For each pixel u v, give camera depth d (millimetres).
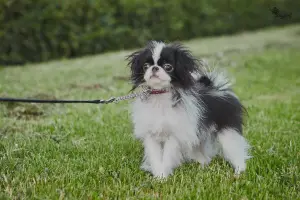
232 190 3594
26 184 3635
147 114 3906
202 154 4434
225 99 4293
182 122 3854
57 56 14852
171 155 3947
